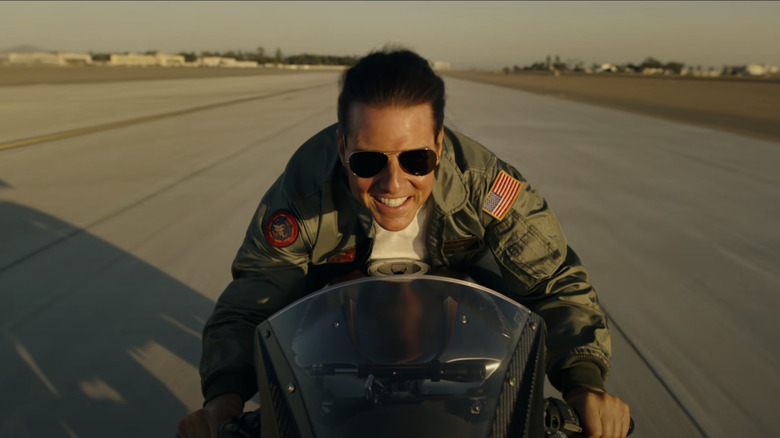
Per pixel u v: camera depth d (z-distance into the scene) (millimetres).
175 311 2977
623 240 4180
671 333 2760
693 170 7008
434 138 1146
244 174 6395
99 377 2336
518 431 847
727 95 28000
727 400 2197
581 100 22656
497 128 11344
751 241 4203
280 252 1512
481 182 1514
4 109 14484
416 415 802
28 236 4195
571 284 1472
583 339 1335
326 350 924
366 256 1596
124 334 2717
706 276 3504
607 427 1169
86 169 6684
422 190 1173
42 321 2850
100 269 3557
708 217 4828
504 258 1518
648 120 14023
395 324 961
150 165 6938
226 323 1385
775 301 3150
